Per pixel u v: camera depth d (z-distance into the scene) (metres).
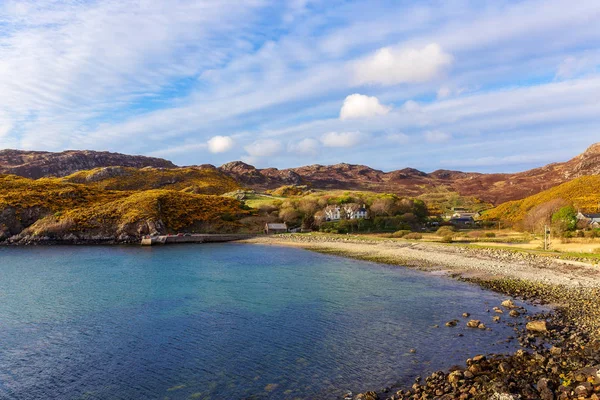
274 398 19.39
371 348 25.52
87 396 20.28
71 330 30.73
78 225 112.00
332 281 48.81
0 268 64.56
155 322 32.41
